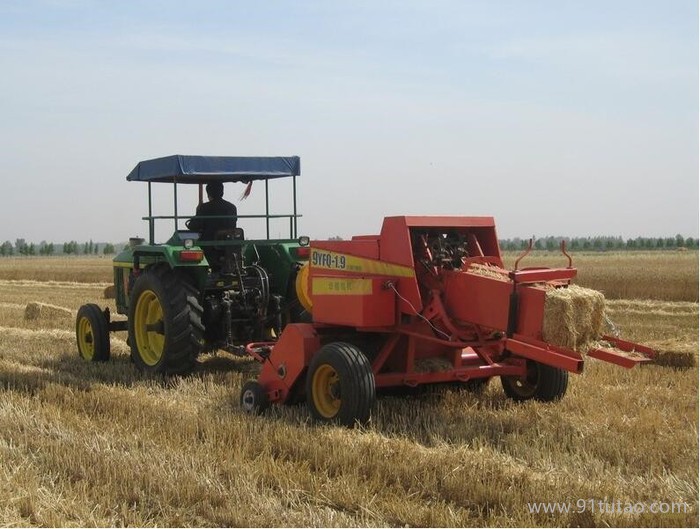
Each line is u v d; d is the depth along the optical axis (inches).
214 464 233.5
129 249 442.0
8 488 217.9
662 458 236.5
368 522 193.0
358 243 309.0
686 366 416.5
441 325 291.3
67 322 679.1
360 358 281.6
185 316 378.6
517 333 263.9
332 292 309.7
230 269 403.9
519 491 206.2
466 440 261.3
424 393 341.1
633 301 983.6
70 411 304.8
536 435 262.5
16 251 6122.1
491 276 276.2
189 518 198.5
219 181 427.8
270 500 206.2
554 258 2094.0
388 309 295.4
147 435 266.2
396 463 228.2
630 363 252.2
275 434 260.5
